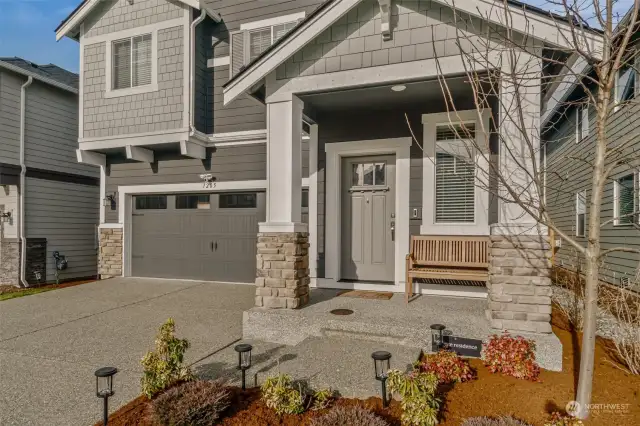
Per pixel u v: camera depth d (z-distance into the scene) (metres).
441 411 2.97
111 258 9.24
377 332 4.30
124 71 8.59
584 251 2.82
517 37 4.13
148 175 8.97
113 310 6.29
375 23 4.70
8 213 10.37
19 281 10.17
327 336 4.51
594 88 8.02
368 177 6.70
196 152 8.24
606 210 8.40
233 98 5.10
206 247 8.73
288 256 4.95
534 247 4.01
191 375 3.46
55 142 11.23
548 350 3.81
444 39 4.43
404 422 2.76
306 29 4.76
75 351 4.49
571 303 5.18
